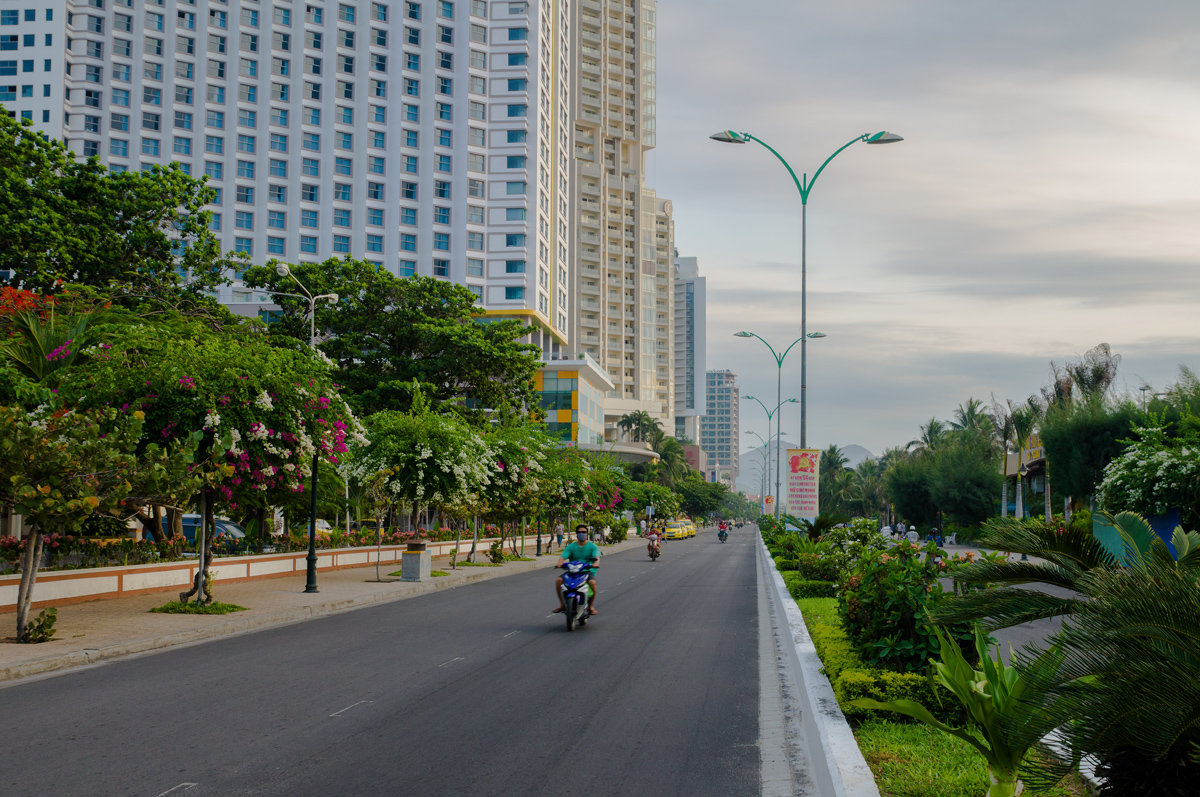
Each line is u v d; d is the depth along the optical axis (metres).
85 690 10.66
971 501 76.50
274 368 19.38
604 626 17.36
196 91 98.00
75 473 13.92
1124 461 29.98
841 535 21.89
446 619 18.55
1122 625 5.15
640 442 147.88
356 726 8.80
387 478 29.53
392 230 99.56
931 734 7.50
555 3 110.69
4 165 34.16
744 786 6.95
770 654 13.80
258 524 33.41
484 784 6.90
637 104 179.38
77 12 95.75
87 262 34.78
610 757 7.73
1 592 17.95
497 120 101.00
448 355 49.94
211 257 39.31
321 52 100.50
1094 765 6.06
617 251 175.00
